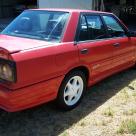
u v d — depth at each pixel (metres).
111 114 4.38
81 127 4.01
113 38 5.38
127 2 19.14
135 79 6.12
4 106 3.66
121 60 5.73
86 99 4.96
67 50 4.15
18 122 4.12
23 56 3.56
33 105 3.85
